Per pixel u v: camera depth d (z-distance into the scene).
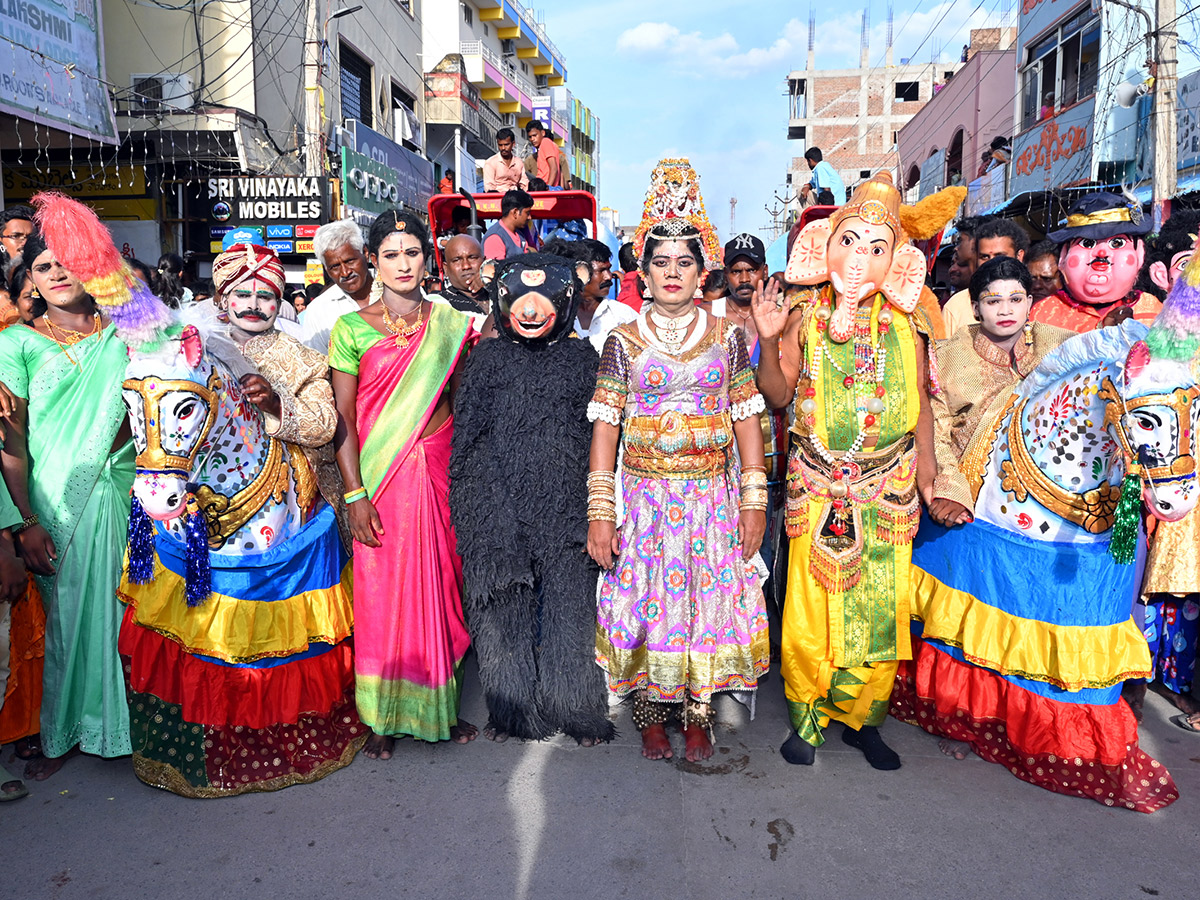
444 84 22.17
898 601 3.04
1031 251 4.21
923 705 3.35
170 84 12.65
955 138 21.53
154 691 2.90
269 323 2.96
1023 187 15.99
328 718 3.16
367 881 2.44
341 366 3.12
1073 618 2.84
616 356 3.02
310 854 2.57
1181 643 3.48
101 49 10.09
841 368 2.97
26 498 2.92
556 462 3.05
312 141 13.07
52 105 9.08
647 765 3.09
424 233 3.18
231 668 2.90
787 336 3.10
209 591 2.80
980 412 3.18
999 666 2.95
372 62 18.34
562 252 4.24
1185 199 10.52
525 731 3.25
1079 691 2.83
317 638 3.06
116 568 3.02
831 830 2.67
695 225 2.96
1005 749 3.06
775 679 3.91
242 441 2.84
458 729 3.30
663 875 2.46
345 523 3.26
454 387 3.27
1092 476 2.80
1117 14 12.81
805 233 3.01
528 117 31.52
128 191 12.52
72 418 2.97
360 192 14.97
